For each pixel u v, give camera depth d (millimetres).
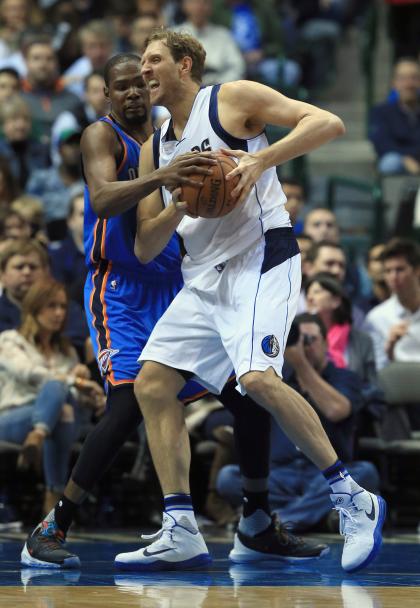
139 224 13109
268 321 12555
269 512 14336
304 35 44781
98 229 13992
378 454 21500
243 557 14391
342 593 10945
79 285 22750
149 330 13938
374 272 26297
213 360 13227
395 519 22422
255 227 12805
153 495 21266
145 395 13148
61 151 29000
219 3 41531
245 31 41875
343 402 19188
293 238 13062
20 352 20219
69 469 21094
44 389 19562
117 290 14031
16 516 21203
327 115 12547
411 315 23734
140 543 17000
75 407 20141
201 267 12961
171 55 12758
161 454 13133
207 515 20891
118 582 11844
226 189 12258
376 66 46531
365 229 33219
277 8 45906
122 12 40281
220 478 19781
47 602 10148
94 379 21188
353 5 47031
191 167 12227
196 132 12742
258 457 14078
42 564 13312
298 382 19719
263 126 12883
